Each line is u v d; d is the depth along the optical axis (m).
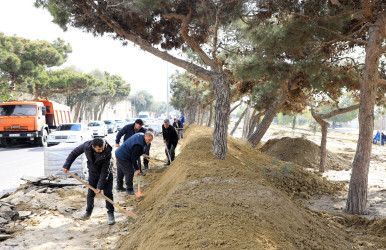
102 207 6.13
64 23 8.99
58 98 50.78
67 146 8.51
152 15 9.00
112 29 9.88
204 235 3.23
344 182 9.95
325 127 11.85
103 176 5.12
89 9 8.96
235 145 11.66
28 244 4.34
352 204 6.61
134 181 8.63
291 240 3.67
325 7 6.35
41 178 7.46
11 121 17.75
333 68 9.23
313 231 4.34
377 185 9.42
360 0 6.25
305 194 8.08
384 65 9.38
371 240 4.89
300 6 6.45
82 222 5.28
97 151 5.05
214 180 5.63
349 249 4.28
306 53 8.32
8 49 28.44
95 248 4.21
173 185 6.01
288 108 13.91
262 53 7.61
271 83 10.20
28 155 14.70
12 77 29.47
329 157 13.98
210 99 21.03
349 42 8.14
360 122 6.64
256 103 13.88
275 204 4.57
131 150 6.70
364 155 6.58
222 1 6.93
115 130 35.31
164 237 3.35
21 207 5.86
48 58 31.75
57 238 4.57
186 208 4.09
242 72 7.90
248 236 3.29
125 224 5.09
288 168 8.79
